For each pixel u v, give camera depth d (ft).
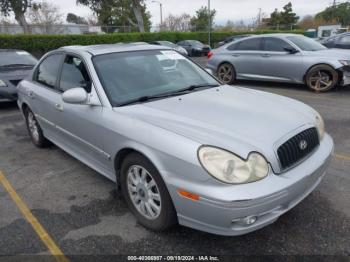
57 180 13.00
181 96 10.98
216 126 8.54
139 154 9.03
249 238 8.98
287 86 30.60
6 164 14.82
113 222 10.01
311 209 10.16
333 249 8.46
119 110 10.00
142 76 11.57
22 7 90.48
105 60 11.59
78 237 9.39
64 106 12.21
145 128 8.80
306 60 27.48
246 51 31.35
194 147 7.66
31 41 74.43
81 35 81.82
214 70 34.04
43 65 15.08
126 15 112.98
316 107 22.47
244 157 7.47
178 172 7.88
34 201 11.49
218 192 7.29
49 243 9.19
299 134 8.82
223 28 169.27
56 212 10.72
